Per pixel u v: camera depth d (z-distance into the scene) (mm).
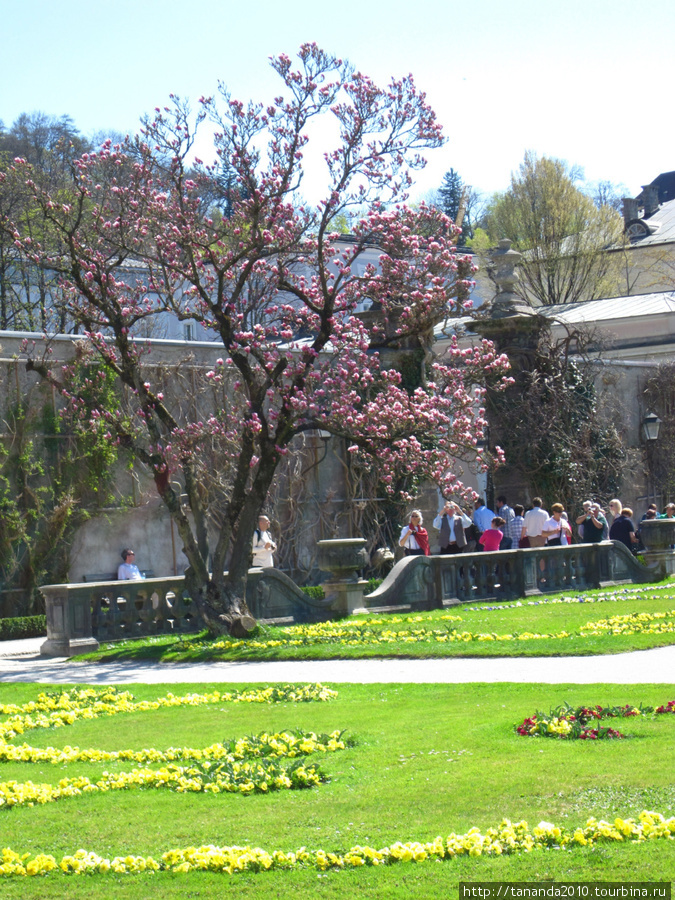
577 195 53969
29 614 22031
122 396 23562
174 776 7516
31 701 11391
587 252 52062
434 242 17922
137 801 7031
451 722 8844
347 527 27438
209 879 5453
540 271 52938
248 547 16438
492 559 20516
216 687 11617
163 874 5570
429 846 5637
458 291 18094
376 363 19312
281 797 6973
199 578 16141
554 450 30078
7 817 6797
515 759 7398
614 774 6797
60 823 6582
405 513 27953
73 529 22719
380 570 26828
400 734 8547
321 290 18188
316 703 10273
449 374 20891
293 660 13812
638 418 35750
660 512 35938
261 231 16219
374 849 5734
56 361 22797
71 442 22844
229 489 24844
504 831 5789
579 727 7996
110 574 23469
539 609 18266
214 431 19203
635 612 16984
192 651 14828
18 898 5301
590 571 22297
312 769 7422
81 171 16844
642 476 35375
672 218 62250
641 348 38969
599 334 33500
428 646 13727
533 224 53188
